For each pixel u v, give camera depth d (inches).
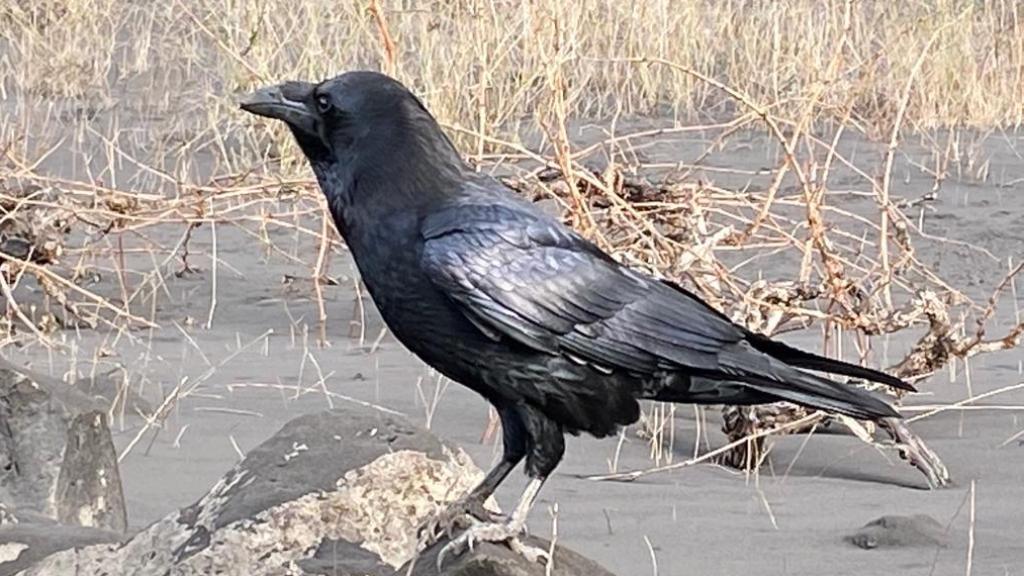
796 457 130.6
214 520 98.6
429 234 97.7
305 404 136.3
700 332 99.4
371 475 98.9
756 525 116.6
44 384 112.2
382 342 153.9
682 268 140.1
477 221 98.0
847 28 196.2
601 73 273.6
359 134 98.8
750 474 127.1
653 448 130.3
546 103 166.2
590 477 124.8
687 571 109.8
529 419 98.5
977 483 125.1
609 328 98.5
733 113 259.0
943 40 266.2
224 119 236.1
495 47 182.9
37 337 148.7
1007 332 158.6
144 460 125.1
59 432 111.1
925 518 115.6
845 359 147.9
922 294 138.9
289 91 99.7
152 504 118.4
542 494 121.1
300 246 187.8
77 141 235.8
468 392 140.3
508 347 98.0
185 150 209.0
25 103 253.3
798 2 247.1
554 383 98.3
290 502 98.2
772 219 157.8
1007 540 114.1
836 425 136.6
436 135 99.7
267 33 209.2
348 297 169.5
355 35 199.8
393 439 100.2
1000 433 134.0
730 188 214.8
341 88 99.0
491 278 97.2
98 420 112.7
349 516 98.2
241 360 147.4
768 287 139.0
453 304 97.6
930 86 269.7
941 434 134.4
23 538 102.3
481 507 97.3
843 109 191.6
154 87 272.4
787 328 149.0
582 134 243.6
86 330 156.0
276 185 161.5
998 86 285.3
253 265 180.2
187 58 280.1
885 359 148.4
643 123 255.1
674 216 148.9
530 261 98.0
